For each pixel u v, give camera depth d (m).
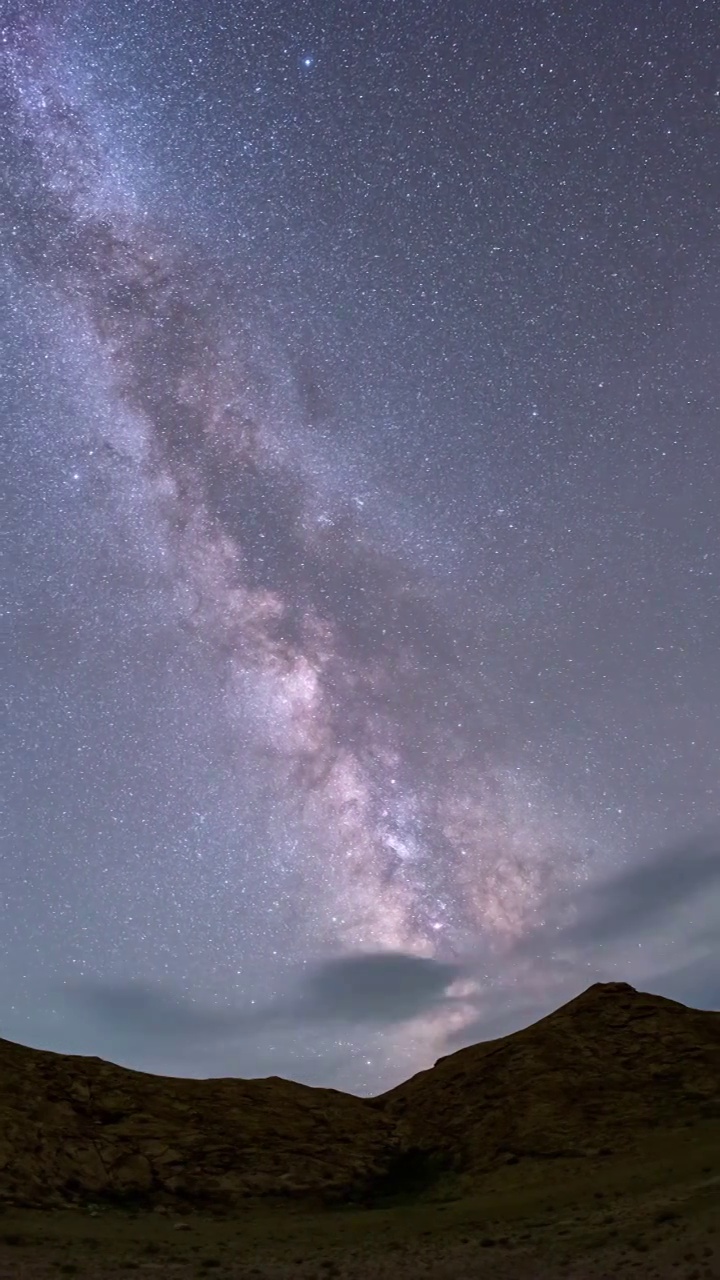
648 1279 13.92
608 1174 21.27
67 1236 18.28
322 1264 16.64
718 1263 13.99
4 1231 18.17
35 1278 15.48
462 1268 15.73
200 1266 16.50
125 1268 16.23
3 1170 21.20
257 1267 16.48
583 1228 17.33
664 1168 20.70
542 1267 15.34
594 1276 14.45
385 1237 18.66
